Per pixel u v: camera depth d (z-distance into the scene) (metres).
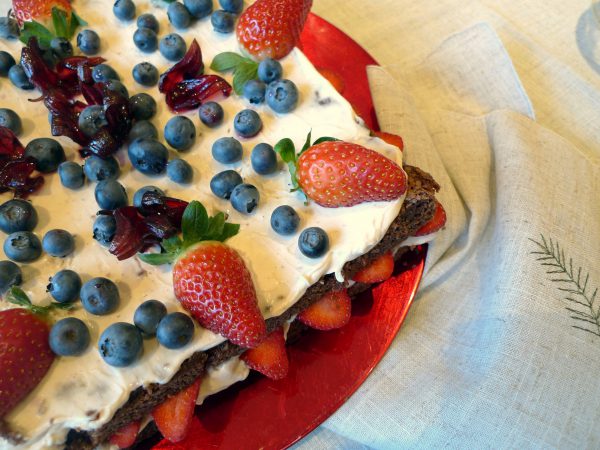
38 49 0.29
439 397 0.28
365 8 0.42
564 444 0.27
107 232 0.24
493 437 0.27
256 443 0.26
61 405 0.21
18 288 0.23
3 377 0.21
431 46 0.41
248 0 0.32
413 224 0.28
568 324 0.29
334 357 0.28
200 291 0.22
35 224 0.25
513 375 0.28
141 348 0.22
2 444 0.21
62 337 0.22
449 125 0.36
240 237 0.25
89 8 0.32
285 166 0.26
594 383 0.28
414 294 0.29
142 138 0.26
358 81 0.35
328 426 0.28
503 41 0.41
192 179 0.27
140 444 0.26
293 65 0.29
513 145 0.34
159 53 0.30
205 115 0.28
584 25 0.42
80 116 0.27
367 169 0.24
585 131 0.38
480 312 0.31
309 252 0.24
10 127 0.28
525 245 0.30
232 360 0.25
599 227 0.32
